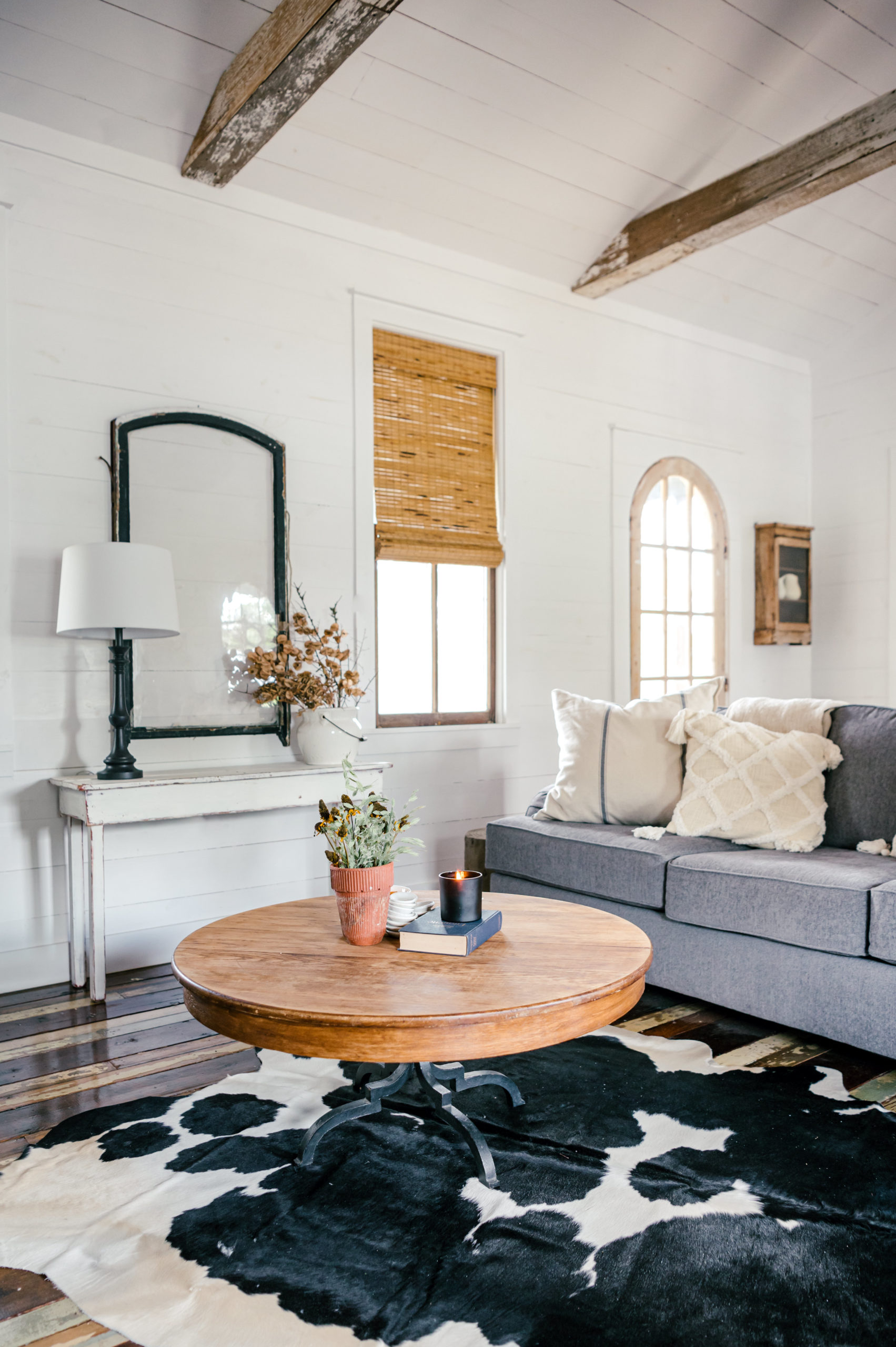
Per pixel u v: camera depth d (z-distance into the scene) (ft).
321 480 11.64
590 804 9.99
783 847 8.58
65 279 9.75
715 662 16.60
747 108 11.74
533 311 13.91
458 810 13.00
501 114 10.96
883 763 8.82
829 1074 6.98
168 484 10.34
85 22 8.80
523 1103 6.46
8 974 9.24
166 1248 4.75
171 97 9.75
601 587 14.79
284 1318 4.20
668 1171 5.49
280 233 11.34
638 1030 8.00
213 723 10.57
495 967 5.24
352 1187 5.33
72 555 8.84
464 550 13.10
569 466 14.38
